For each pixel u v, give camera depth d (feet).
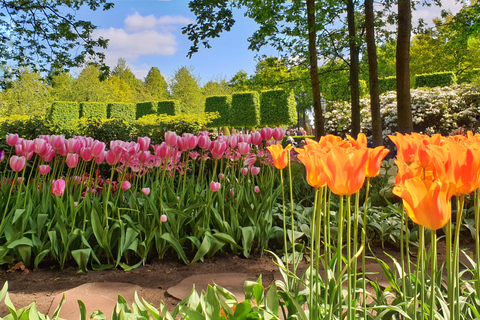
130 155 10.09
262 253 10.96
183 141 10.34
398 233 11.48
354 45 30.01
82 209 10.35
